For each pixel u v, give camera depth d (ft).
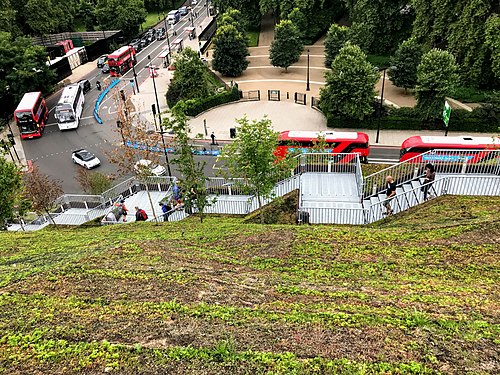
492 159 57.26
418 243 34.83
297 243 36.32
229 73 157.07
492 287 27.20
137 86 150.51
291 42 152.35
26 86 132.67
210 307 24.08
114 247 36.35
